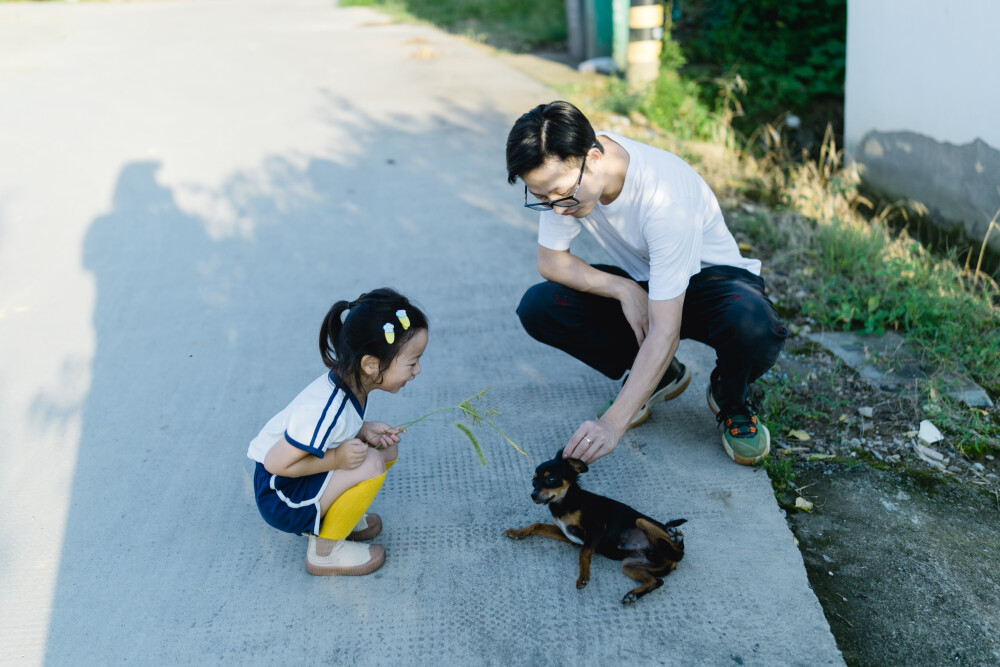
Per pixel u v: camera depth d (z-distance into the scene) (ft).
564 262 10.11
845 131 20.70
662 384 10.91
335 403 7.95
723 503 9.75
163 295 15.39
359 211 18.75
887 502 10.02
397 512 9.85
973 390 12.09
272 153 22.39
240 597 8.72
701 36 31.37
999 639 8.16
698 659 7.79
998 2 14.55
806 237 16.87
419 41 37.04
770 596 8.47
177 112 26.30
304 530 8.50
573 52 33.04
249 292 15.43
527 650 7.96
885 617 8.44
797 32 28.96
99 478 10.65
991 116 15.20
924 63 16.94
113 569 9.17
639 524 8.20
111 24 45.78
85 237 17.70
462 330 13.94
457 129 23.85
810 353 13.19
